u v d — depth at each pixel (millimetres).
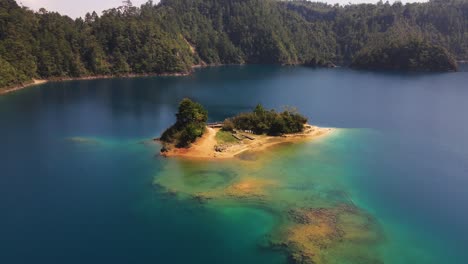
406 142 116062
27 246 63312
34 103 176000
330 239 63906
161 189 83312
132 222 70375
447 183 86750
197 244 63625
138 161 99875
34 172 93125
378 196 79625
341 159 100250
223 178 88250
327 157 101500
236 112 159125
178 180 87625
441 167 95938
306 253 60250
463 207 75812
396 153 105750
